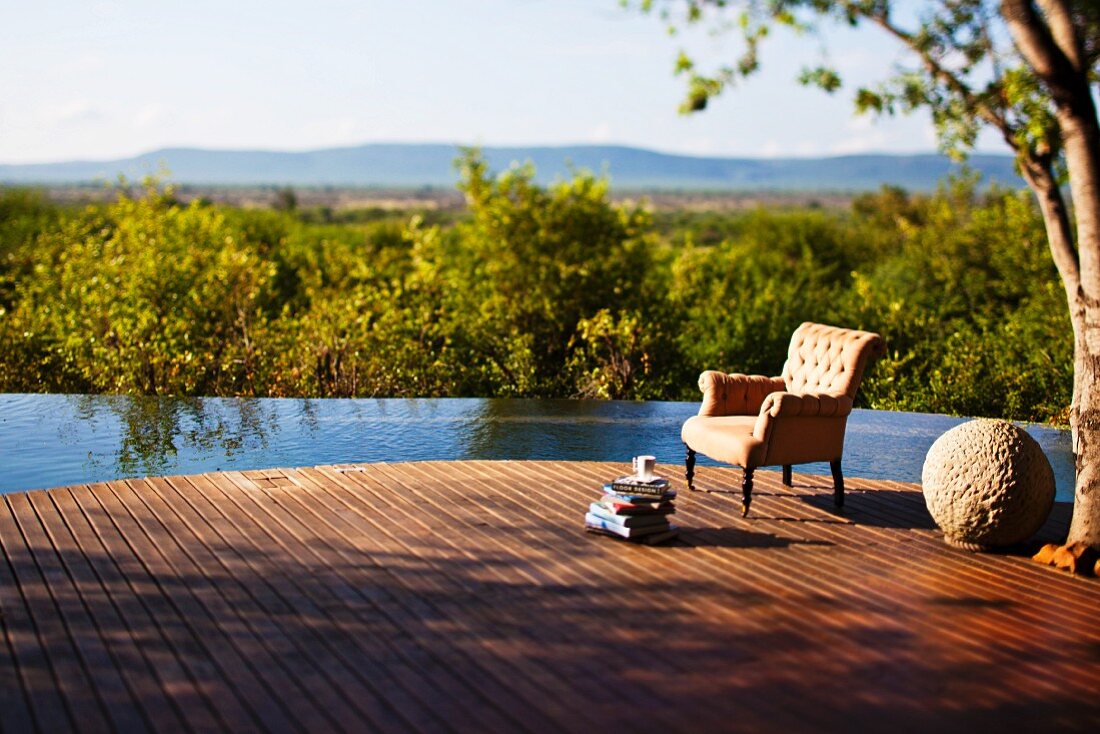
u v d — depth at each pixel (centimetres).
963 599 453
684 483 652
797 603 441
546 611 421
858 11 458
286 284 1770
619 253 1358
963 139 474
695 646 390
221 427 851
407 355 1177
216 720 320
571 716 329
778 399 562
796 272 2162
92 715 322
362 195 15312
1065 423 1010
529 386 1186
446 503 586
